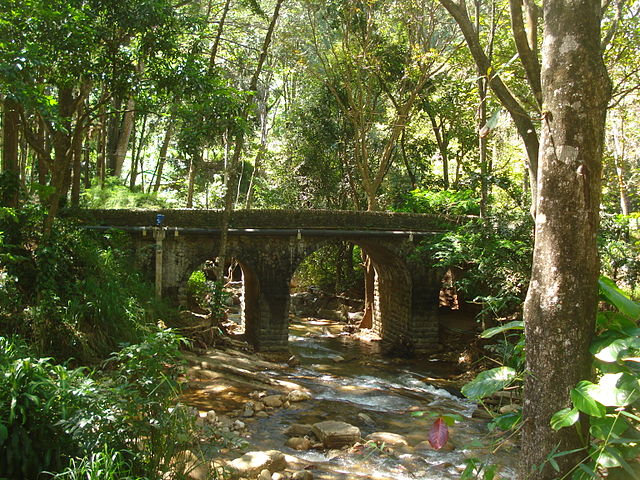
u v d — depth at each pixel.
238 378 10.86
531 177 5.44
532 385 3.57
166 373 5.41
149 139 27.38
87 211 13.48
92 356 8.88
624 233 15.36
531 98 12.81
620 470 3.46
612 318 3.74
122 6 8.77
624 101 17.88
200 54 10.68
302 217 15.47
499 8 15.34
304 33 20.62
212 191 27.45
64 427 4.18
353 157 23.00
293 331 19.95
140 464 4.43
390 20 19.56
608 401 3.19
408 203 19.64
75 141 9.39
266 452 6.40
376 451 7.52
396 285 17.78
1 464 4.04
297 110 23.41
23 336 8.18
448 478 6.77
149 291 12.56
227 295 13.92
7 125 11.66
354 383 12.62
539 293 3.55
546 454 3.46
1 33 7.70
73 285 9.35
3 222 9.54
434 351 16.72
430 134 24.72
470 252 13.68
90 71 9.36
